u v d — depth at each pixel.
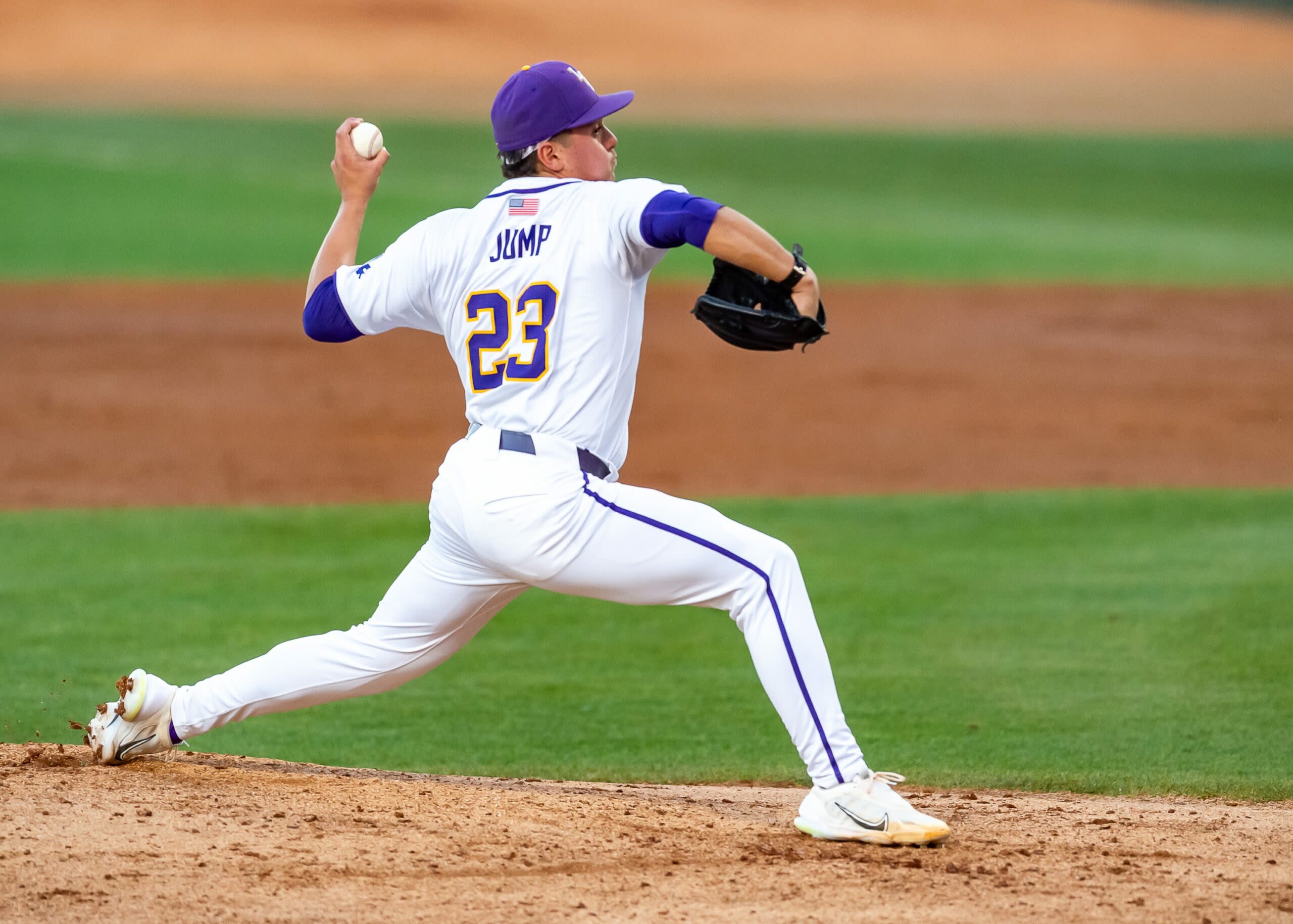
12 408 48.75
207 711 14.78
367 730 21.14
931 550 32.38
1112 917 11.75
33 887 11.61
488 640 26.31
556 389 13.18
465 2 164.62
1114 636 25.75
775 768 19.17
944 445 45.22
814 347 61.28
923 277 76.81
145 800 13.91
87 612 26.91
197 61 146.00
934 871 12.82
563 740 20.58
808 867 12.87
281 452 43.47
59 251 78.31
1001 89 151.12
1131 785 18.08
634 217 12.92
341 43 153.38
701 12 170.75
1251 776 18.44
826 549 32.50
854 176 109.38
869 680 23.39
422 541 33.19
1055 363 57.81
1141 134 129.62
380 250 76.88
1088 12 186.75
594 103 13.66
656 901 11.91
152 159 106.06
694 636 26.66
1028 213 98.12
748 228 12.53
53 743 19.48
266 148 112.25
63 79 137.62
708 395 53.34
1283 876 12.92
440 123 124.75
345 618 26.66
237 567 30.56
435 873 12.39
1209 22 186.38
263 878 12.06
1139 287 74.12
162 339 60.44
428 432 46.78
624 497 13.20
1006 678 23.39
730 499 37.94
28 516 35.34
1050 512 36.09
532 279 13.26
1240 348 60.53
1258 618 26.70
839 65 160.25
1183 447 44.50
